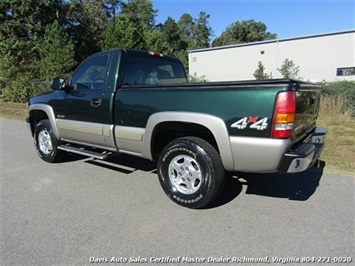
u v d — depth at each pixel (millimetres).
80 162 5246
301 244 2598
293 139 2943
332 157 5238
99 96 4020
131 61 4125
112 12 48344
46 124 5078
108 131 3943
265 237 2717
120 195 3736
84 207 3393
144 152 3678
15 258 2438
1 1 26844
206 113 3035
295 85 2713
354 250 2504
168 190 3475
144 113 3549
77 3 35719
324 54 21922
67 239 2719
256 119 2768
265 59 24844
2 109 14266
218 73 27953
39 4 29797
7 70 19078
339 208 3287
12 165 5113
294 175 4402
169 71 4871
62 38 25422
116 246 2600
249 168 2934
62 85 4512
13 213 3256
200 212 3238
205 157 3105
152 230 2861
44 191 3898
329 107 9766
